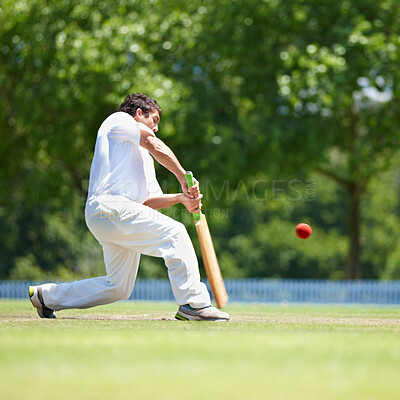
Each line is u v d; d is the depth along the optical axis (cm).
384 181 16312
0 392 847
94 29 7038
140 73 6794
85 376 955
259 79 7100
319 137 7019
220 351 1205
